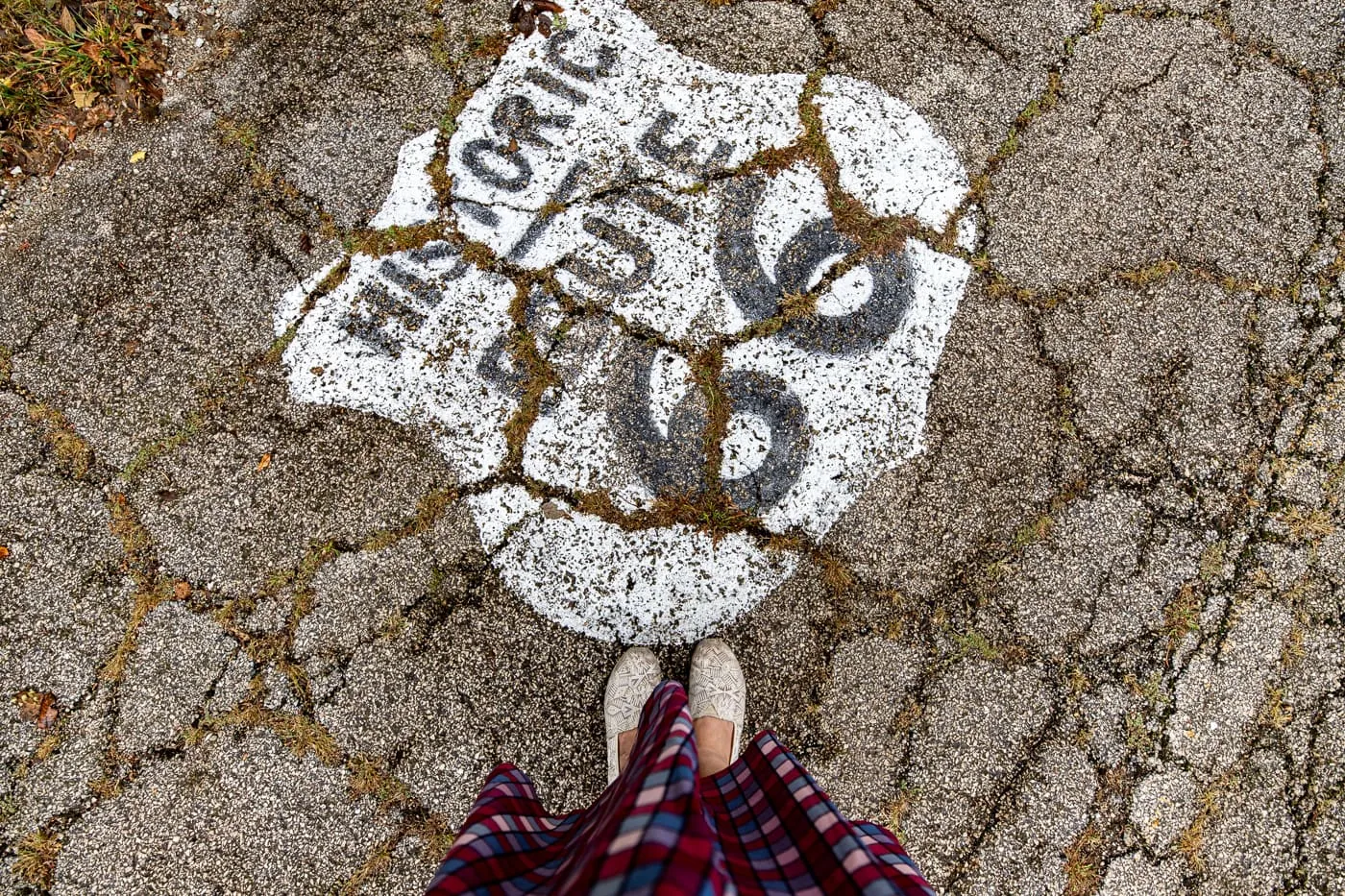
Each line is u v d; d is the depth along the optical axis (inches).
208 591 93.0
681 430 95.8
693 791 49.2
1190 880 90.4
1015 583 94.1
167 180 101.3
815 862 56.8
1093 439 96.6
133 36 104.4
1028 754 91.8
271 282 98.7
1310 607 94.3
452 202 100.7
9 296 98.3
